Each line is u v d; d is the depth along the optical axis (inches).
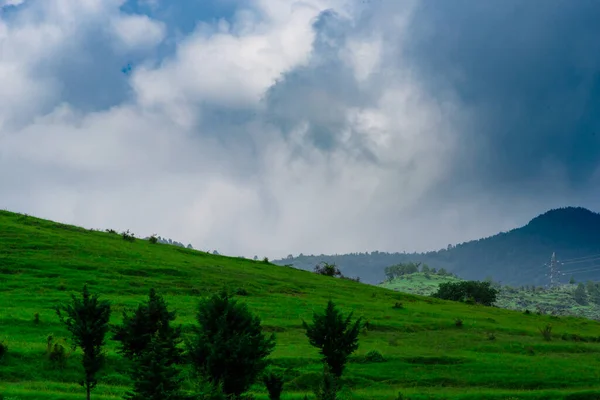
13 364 1604.3
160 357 1298.0
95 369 1439.5
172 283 2765.7
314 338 1700.3
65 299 2289.6
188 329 2052.2
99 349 1478.8
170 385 1256.2
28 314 2023.9
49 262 2760.8
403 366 1919.3
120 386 1596.9
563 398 1711.4
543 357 2170.3
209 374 1375.5
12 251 2859.3
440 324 2632.9
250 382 1432.1
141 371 1259.8
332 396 1434.5
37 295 2321.6
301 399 1588.3
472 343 2321.6
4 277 2517.2
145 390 1246.3
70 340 1811.0
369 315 2687.0
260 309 2518.5
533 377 1881.2
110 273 2748.5
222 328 1437.0
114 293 2493.8
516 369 1948.8
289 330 2267.5
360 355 1979.6
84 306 1466.5
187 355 1444.4
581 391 1753.2
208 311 1487.5
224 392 1391.5
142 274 2842.0
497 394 1704.0
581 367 2028.8
